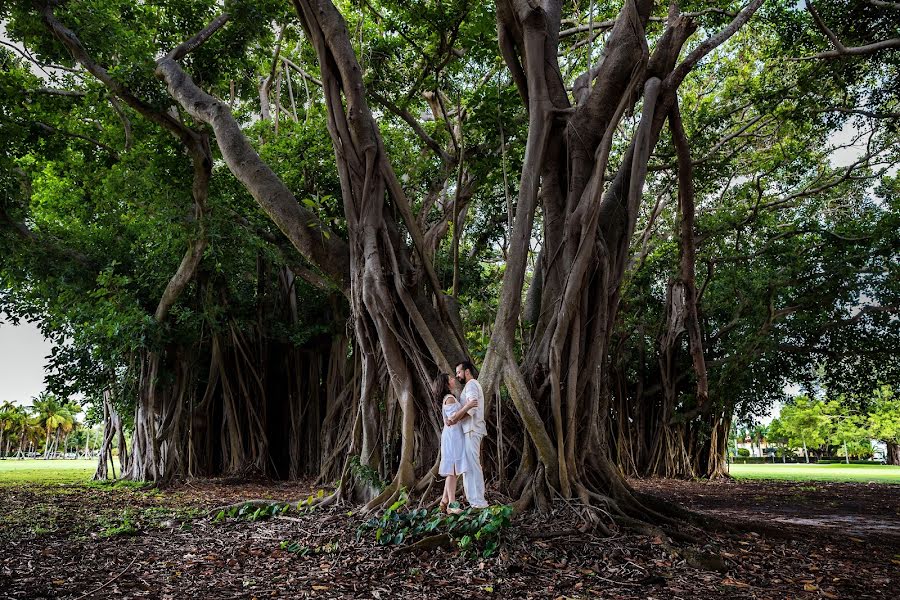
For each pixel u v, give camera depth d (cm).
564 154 826
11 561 533
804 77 1342
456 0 1166
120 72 1093
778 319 1897
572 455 696
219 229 1341
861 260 1778
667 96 798
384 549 549
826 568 536
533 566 502
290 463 1703
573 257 759
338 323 1709
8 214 1360
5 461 4084
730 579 485
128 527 682
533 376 736
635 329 2155
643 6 838
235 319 1623
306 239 867
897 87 1368
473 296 1920
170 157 1307
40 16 1059
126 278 1372
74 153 1502
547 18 887
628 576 488
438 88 1330
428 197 1391
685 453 2098
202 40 1175
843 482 1920
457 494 695
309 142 1455
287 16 1252
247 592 444
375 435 846
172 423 1519
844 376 2038
